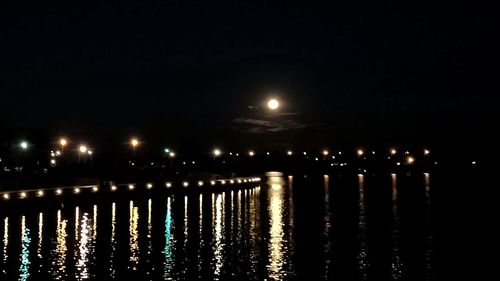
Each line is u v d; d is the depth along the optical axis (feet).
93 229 157.58
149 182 279.69
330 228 162.91
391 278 103.91
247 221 178.81
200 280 101.40
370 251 127.65
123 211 203.92
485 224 172.24
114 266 111.45
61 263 114.32
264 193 314.35
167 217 187.52
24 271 107.65
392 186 388.37
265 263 114.73
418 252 126.41
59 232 151.74
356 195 297.53
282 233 153.07
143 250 126.62
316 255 122.01
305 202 251.80
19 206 178.19
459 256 122.21
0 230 154.20
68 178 297.33
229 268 109.91
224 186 311.47
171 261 116.16
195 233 151.84
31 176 301.22
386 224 173.06
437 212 207.62
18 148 366.22
